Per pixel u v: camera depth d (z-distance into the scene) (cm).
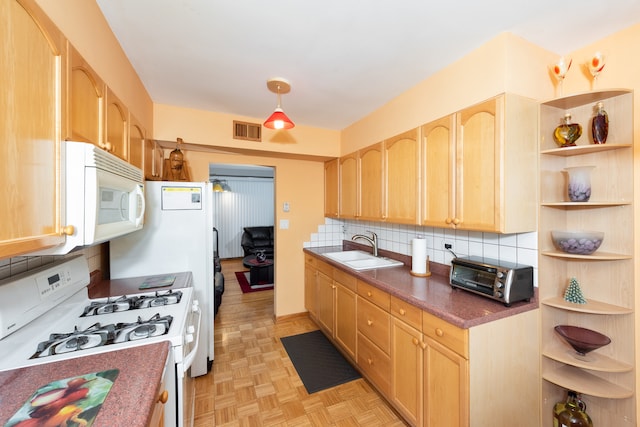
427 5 123
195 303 163
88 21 112
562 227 160
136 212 144
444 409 139
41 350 99
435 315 143
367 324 206
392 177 223
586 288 154
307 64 174
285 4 123
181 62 171
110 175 106
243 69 180
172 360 108
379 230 291
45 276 117
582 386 142
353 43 152
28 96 70
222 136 259
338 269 255
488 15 129
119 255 202
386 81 196
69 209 87
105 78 129
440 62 172
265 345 272
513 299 142
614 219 142
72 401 73
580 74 155
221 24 136
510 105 142
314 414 181
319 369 231
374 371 198
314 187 348
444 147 175
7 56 62
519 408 144
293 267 340
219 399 195
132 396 75
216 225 698
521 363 144
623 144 134
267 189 745
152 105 230
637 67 134
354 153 279
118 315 133
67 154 87
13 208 64
